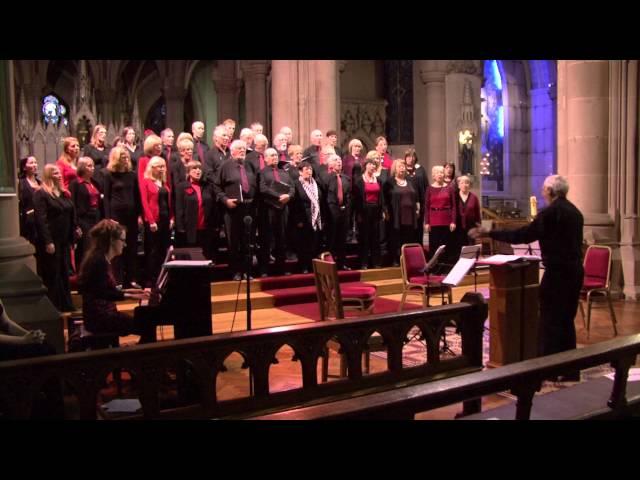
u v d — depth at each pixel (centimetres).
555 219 554
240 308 859
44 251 717
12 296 532
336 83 1256
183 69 2559
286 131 1009
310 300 917
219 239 1001
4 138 560
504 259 565
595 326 822
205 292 495
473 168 1845
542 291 566
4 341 397
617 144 1053
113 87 2558
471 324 503
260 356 412
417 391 259
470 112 1820
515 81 2531
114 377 522
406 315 466
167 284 493
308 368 430
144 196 809
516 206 2470
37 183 845
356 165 1016
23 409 335
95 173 855
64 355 349
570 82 1071
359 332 448
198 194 855
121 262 821
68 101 2922
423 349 704
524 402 302
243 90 2506
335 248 997
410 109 1912
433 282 736
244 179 877
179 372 470
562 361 313
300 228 951
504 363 571
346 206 979
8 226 564
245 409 404
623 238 1050
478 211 991
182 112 2591
